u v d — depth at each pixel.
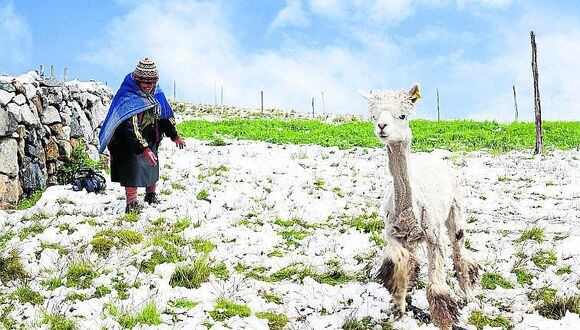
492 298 5.02
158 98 7.30
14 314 4.65
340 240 6.30
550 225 6.94
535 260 5.77
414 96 4.08
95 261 5.66
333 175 9.84
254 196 8.15
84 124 9.78
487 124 19.55
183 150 12.07
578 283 5.27
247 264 5.68
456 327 4.51
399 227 4.32
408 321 4.55
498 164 11.55
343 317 4.62
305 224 6.95
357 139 14.95
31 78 8.35
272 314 4.67
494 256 5.83
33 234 6.36
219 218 7.00
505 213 7.61
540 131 13.07
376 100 4.10
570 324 4.55
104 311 4.66
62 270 5.38
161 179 9.11
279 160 11.00
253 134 16.00
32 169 8.00
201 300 4.89
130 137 6.92
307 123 19.66
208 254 5.83
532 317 4.66
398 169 4.17
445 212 4.54
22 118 7.72
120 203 7.59
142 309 4.63
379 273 4.34
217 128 17.72
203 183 8.85
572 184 9.48
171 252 5.77
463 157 12.65
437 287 4.18
